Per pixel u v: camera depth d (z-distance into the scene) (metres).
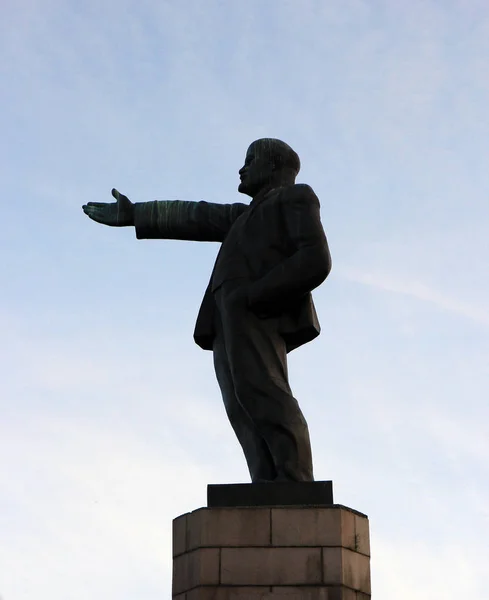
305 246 21.69
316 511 19.95
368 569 20.34
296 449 20.92
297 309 22.12
